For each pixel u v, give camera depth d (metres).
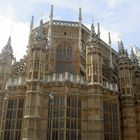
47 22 47.50
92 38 41.94
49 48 43.69
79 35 46.44
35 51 38.62
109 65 49.41
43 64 38.47
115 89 41.41
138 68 50.75
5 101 39.06
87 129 35.94
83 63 43.84
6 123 36.78
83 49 45.53
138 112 45.03
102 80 40.53
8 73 43.38
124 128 41.28
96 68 39.25
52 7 48.16
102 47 50.03
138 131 43.69
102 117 36.72
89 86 38.03
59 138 34.12
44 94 36.94
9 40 46.34
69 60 44.31
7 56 44.25
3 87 41.81
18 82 39.28
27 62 43.47
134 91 46.72
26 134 33.47
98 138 34.97
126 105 42.38
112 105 40.00
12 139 35.62
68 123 35.16
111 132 37.97
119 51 47.84
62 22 47.06
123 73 44.62
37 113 34.84
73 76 38.62
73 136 34.81
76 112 36.31
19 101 37.81
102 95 38.84
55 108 36.06
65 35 46.09
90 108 36.75
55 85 37.31
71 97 36.84
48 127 35.16
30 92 35.78
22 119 36.53
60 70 43.28
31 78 36.66
